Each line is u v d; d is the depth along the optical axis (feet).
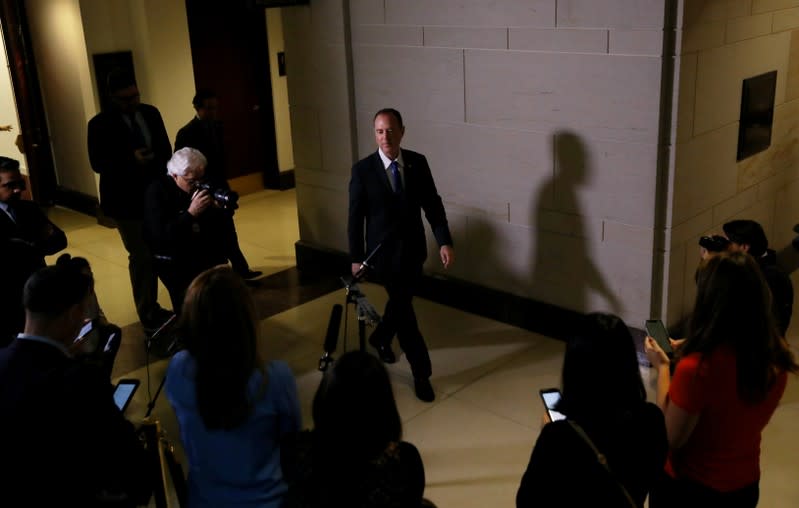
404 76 16.84
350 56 17.70
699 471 7.28
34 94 25.38
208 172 18.89
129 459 7.55
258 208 25.88
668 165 13.58
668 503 7.63
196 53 24.93
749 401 6.88
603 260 14.78
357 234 14.12
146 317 16.97
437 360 15.26
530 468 6.05
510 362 15.07
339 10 17.38
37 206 12.64
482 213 16.42
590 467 5.81
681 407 6.98
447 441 12.68
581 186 14.69
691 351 6.99
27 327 7.57
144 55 23.27
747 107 14.93
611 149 14.08
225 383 6.65
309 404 13.89
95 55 22.80
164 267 13.97
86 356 9.91
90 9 22.52
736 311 6.73
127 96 16.57
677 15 12.80
